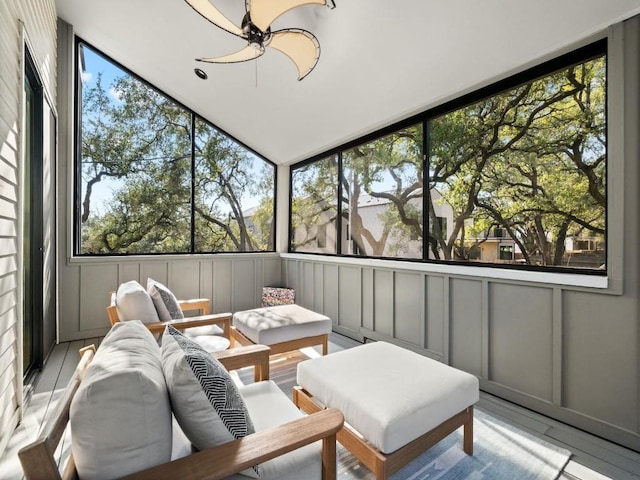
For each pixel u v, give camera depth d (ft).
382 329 11.47
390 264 11.01
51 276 11.14
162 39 11.44
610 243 6.28
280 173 17.51
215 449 3.33
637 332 6.00
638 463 5.70
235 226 16.53
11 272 6.27
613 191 6.22
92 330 12.86
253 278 16.78
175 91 14.23
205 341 8.49
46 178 9.96
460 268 8.87
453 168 9.54
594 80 6.76
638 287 5.99
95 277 12.97
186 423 3.54
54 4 10.50
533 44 7.10
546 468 5.54
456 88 8.95
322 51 9.67
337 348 11.51
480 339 8.52
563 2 6.19
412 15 7.61
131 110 13.94
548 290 7.23
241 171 16.69
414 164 10.79
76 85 12.77
